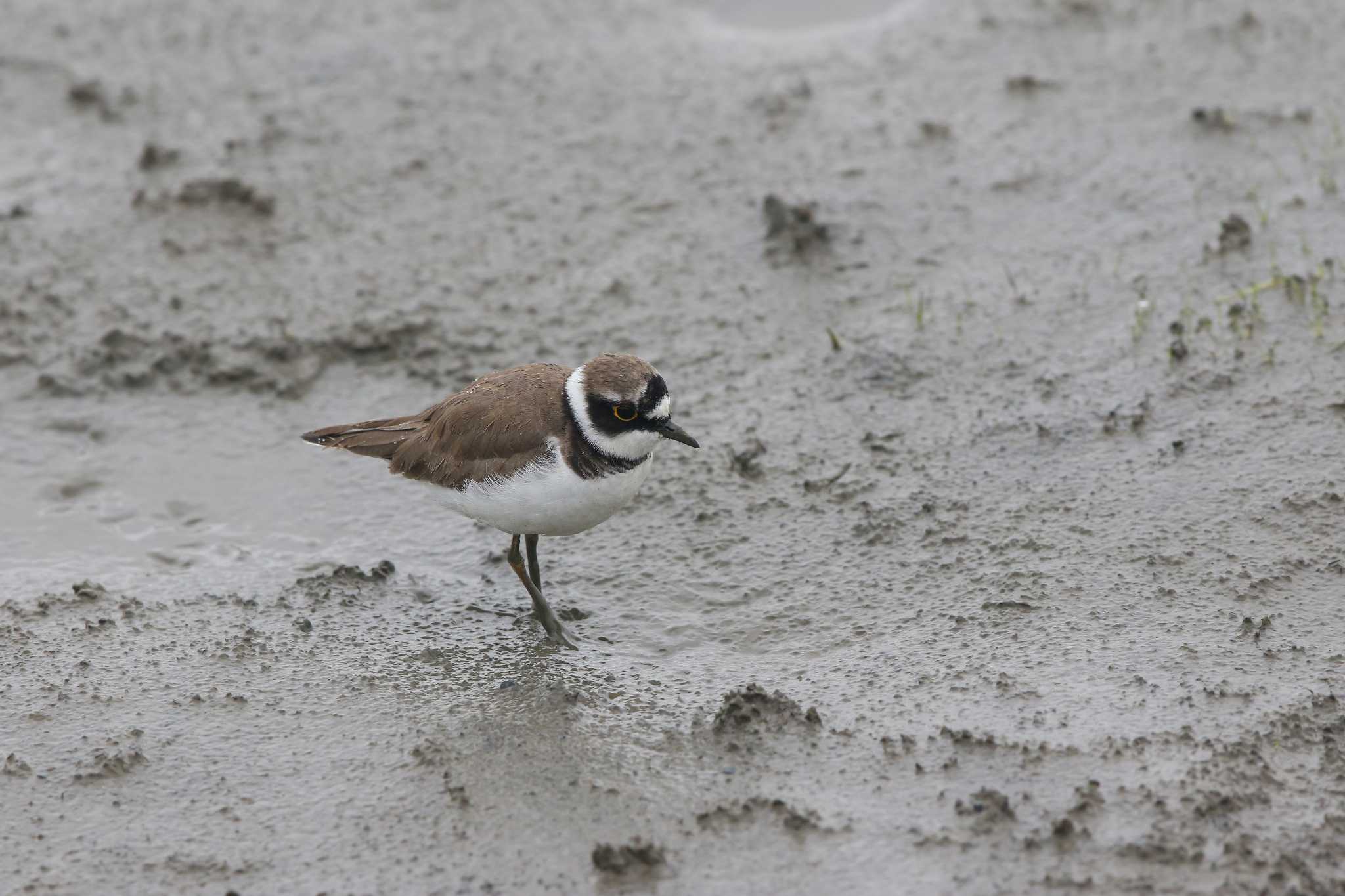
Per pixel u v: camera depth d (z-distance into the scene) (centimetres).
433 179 1695
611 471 973
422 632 1057
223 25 2112
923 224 1524
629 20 2083
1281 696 888
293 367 1405
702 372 1347
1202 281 1359
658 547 1132
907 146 1672
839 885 770
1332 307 1280
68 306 1499
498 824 835
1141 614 988
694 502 1174
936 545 1092
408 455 1034
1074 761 846
